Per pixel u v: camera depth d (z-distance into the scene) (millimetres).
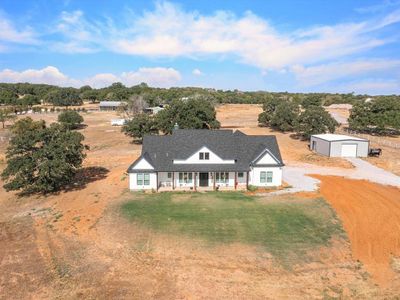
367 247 25625
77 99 173000
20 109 136250
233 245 25797
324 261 23734
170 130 68250
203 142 41469
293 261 23672
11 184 37469
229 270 22594
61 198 37594
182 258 24141
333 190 38688
